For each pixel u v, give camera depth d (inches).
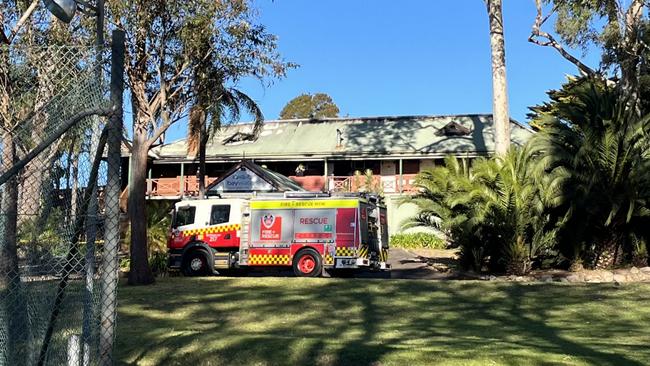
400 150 1464.1
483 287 593.6
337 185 1483.8
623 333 373.4
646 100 880.9
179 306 480.1
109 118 199.8
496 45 878.4
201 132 900.6
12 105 308.7
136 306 477.1
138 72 641.0
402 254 1114.7
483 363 247.6
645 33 810.8
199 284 636.7
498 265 771.4
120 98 201.6
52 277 218.7
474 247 765.9
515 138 1473.9
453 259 901.2
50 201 224.2
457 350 274.7
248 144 1601.9
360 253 761.6
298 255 781.3
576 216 728.3
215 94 690.2
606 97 721.0
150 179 1582.2
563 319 436.1
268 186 1246.3
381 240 825.5
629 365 243.9
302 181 1551.4
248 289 591.8
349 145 1523.1
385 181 1520.7
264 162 1555.1
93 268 205.9
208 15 603.5
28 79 309.6
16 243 224.1
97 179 207.0
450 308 484.1
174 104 684.1
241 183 1261.1
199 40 608.4
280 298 529.3
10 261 221.9
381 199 848.3
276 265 789.2
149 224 937.5
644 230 725.3
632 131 687.1
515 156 745.0
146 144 664.4
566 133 716.7
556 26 879.1
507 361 250.1
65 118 218.2
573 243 737.0
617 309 473.4
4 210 225.6
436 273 796.0
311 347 279.4
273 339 299.4
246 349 279.3
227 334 323.9
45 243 222.4
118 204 200.1
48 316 211.0
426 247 1269.7
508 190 714.2
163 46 626.2
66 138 219.3
